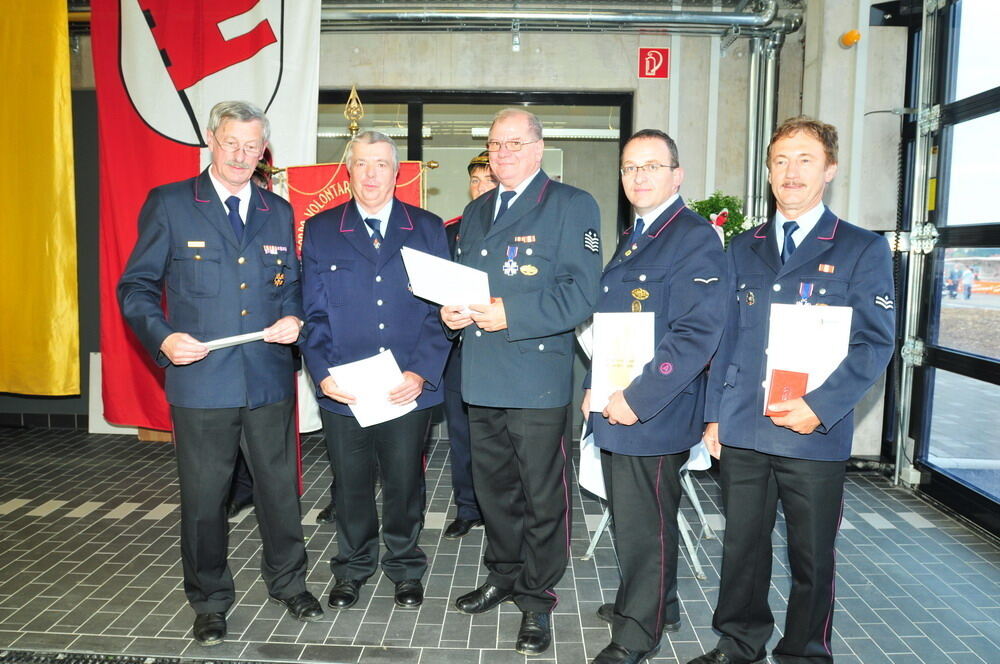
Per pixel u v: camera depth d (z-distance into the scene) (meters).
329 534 3.12
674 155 1.97
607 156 4.94
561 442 2.15
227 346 2.10
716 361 1.95
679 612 2.32
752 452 1.89
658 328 1.91
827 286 1.76
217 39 4.03
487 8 4.16
